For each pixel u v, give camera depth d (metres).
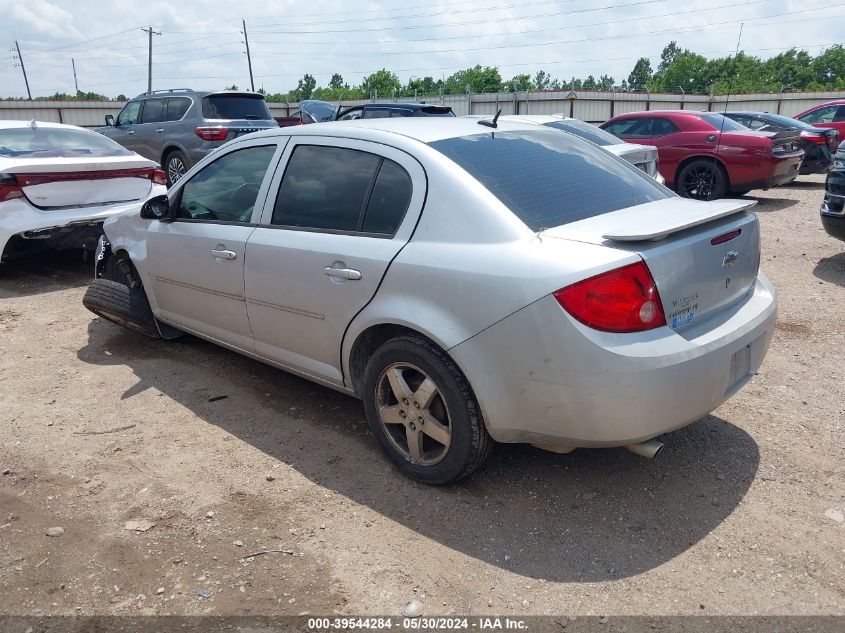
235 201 4.04
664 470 3.37
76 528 3.00
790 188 13.90
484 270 2.80
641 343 2.63
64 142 7.57
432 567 2.72
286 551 2.83
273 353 3.89
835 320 5.48
